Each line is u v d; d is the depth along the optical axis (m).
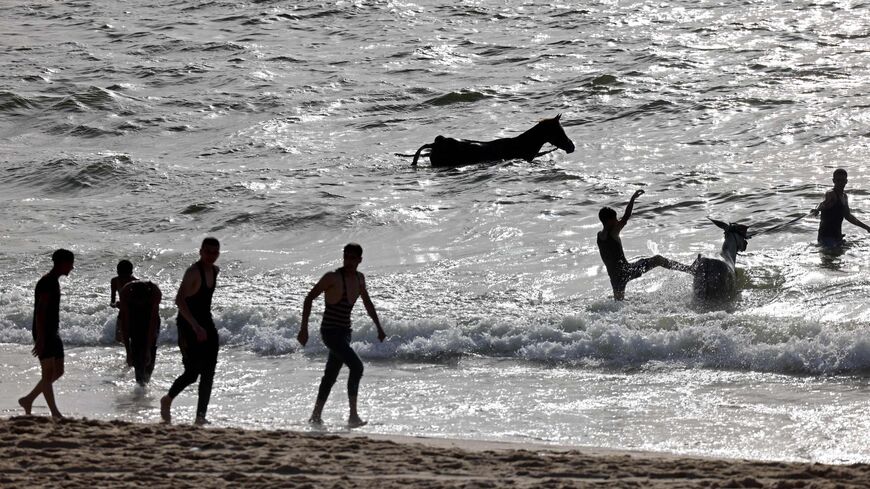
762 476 22.08
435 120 91.75
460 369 38.53
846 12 117.12
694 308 44.41
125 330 37.47
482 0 135.38
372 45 118.69
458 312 45.41
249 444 25.06
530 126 87.56
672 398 33.34
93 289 52.38
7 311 48.47
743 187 64.50
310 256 57.41
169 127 93.69
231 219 65.25
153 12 140.88
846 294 44.94
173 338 44.94
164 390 36.53
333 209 65.81
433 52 114.00
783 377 35.44
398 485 21.11
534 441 28.58
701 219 58.94
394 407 33.34
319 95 100.50
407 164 78.69
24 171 79.94
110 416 32.56
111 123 95.62
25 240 62.53
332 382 31.61
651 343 38.84
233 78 108.12
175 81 108.50
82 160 80.31
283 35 125.69
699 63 100.88
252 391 36.03
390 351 40.94
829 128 76.62
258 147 85.50
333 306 31.38
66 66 115.75
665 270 50.25
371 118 93.12
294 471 22.59
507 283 49.97
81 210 69.50
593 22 121.94
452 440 28.14
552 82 99.38
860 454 26.72
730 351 37.72
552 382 36.16
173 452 24.02
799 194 61.97
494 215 63.22
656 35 113.81
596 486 21.09
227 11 138.25
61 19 139.75
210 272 30.53
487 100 95.94
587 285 49.06
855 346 36.22
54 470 22.20
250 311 45.88
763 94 88.25
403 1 136.50
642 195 64.88
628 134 81.62
